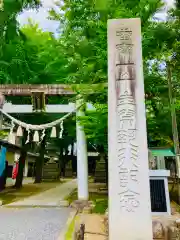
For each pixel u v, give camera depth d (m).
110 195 3.71
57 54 10.12
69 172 27.94
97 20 6.62
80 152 9.45
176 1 6.00
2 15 9.55
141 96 4.01
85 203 8.87
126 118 3.94
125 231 3.56
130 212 3.62
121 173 3.76
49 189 15.20
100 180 20.30
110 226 3.62
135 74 4.11
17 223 6.66
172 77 7.28
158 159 10.45
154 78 6.59
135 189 3.69
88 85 6.66
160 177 6.93
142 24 5.84
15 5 9.48
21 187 15.27
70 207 9.06
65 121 11.43
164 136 7.94
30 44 11.12
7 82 10.82
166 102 6.98
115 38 4.31
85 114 9.30
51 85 9.26
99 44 6.38
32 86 9.32
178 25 6.20
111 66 4.19
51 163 23.81
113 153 3.84
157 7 5.84
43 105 9.44
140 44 4.24
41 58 10.86
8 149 15.31
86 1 6.75
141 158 3.78
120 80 4.10
